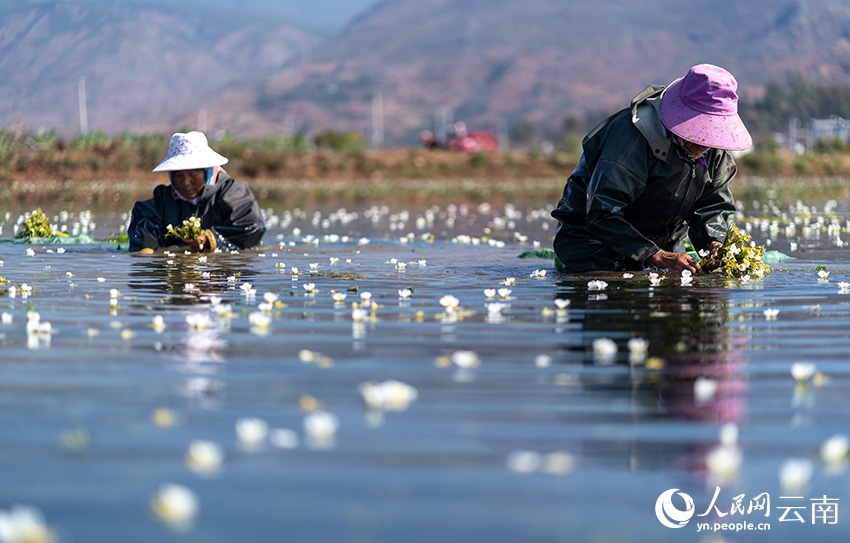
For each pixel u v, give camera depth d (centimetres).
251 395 341
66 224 1275
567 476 268
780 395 346
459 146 5003
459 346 423
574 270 708
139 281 651
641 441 296
